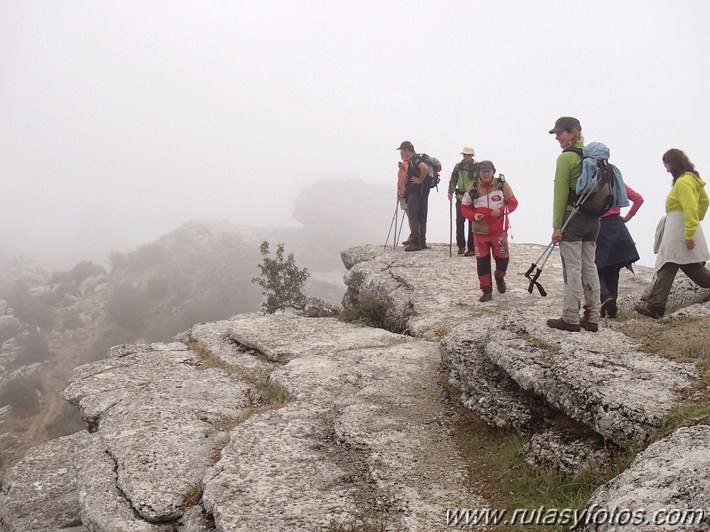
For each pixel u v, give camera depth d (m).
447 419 6.16
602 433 4.59
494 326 6.58
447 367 6.92
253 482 5.07
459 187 12.99
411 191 13.92
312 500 4.79
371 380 7.22
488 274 10.16
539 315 6.76
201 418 6.84
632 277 11.18
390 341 8.92
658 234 7.34
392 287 11.63
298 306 15.16
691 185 6.73
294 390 7.07
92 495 5.48
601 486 3.99
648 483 3.62
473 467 5.26
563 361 5.34
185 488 5.38
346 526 4.43
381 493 4.88
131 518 5.10
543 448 4.98
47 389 57.06
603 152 5.75
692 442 3.85
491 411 5.73
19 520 6.87
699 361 5.07
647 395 4.63
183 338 10.37
